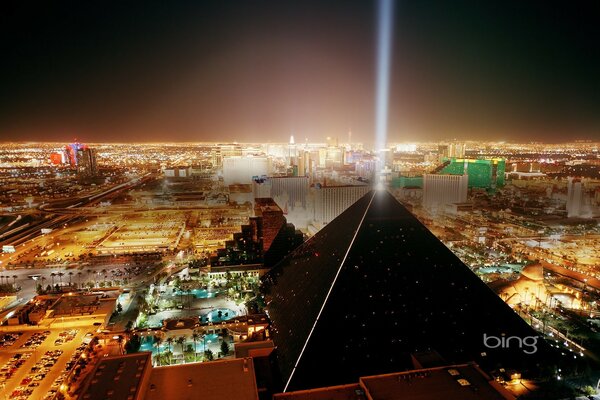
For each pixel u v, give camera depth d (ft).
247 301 579.48
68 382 397.39
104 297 577.02
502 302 406.00
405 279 397.60
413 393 288.10
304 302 419.95
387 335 368.68
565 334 469.98
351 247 401.90
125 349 453.99
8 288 633.61
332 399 289.33
